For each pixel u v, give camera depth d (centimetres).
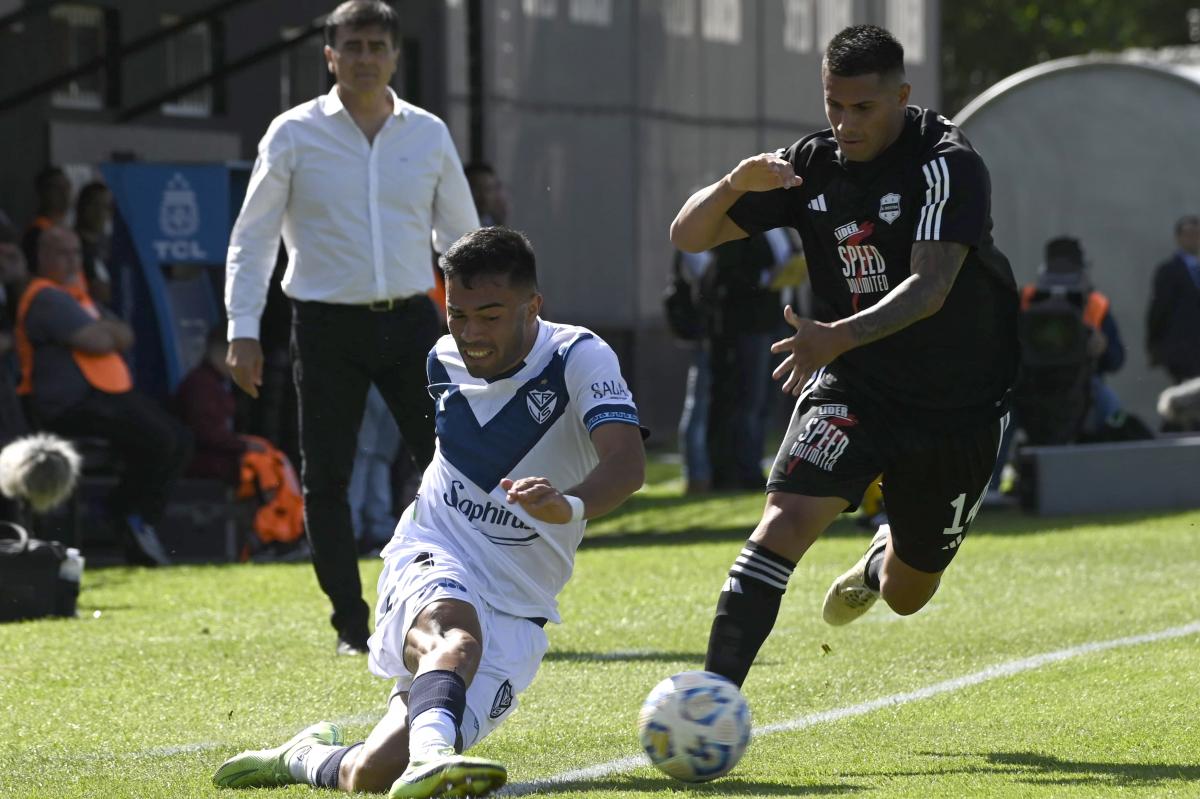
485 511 1761
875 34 1844
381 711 2233
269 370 4850
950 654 2647
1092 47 15812
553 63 7169
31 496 3519
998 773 1733
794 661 2608
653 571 3834
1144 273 6606
